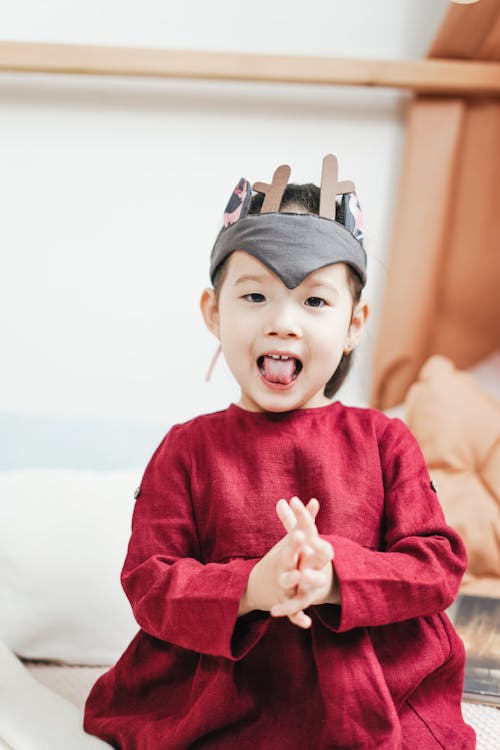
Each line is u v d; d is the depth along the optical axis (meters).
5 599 1.20
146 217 1.91
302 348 0.83
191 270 1.92
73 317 1.91
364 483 0.85
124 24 1.90
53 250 1.90
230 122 1.91
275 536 0.81
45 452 1.53
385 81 1.81
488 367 1.92
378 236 1.93
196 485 0.86
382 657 0.80
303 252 0.82
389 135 1.93
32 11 1.88
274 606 0.68
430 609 0.77
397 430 0.90
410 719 0.80
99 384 1.92
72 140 1.89
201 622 0.74
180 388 1.93
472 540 1.43
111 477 1.35
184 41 1.91
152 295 1.92
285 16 1.93
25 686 1.01
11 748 0.86
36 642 1.20
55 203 1.89
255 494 0.83
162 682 0.87
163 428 1.61
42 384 1.91
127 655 0.88
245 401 0.90
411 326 1.87
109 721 0.86
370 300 1.92
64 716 0.92
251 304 0.84
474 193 1.90
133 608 0.82
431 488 0.87
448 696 0.86
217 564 0.77
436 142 1.86
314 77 1.81
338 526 0.82
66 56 1.78
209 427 0.89
